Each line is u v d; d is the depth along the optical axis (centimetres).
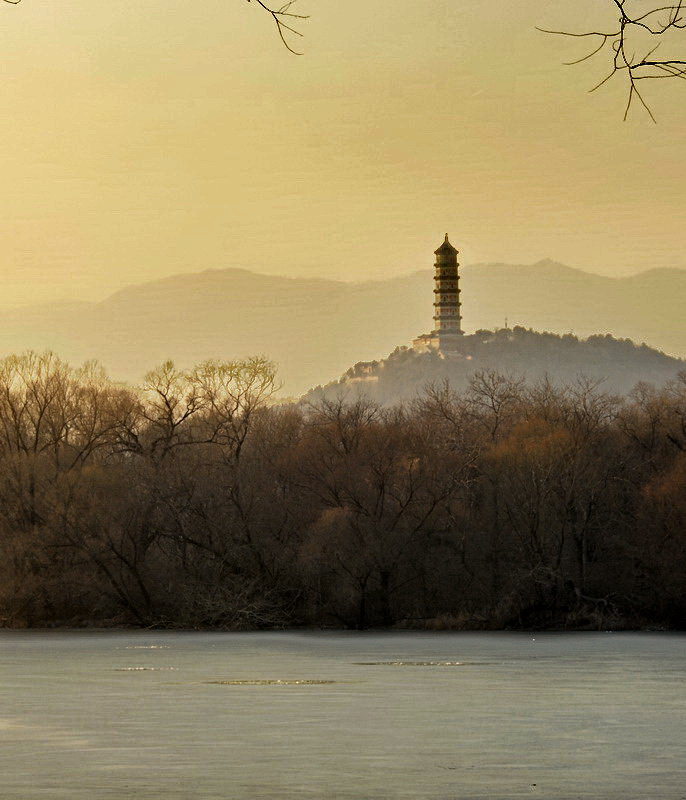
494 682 16262
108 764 10188
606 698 14525
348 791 9100
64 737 11594
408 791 9081
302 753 10700
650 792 9025
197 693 15200
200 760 10344
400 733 11812
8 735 11725
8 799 8838
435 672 17612
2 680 16838
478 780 9475
